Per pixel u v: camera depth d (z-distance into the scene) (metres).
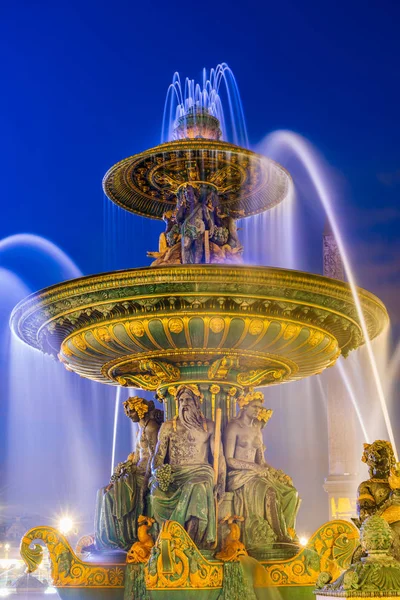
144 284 7.77
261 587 7.96
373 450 7.26
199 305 7.94
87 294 8.05
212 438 8.74
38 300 8.43
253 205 10.89
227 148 9.30
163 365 8.80
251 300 7.92
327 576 5.75
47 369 23.70
